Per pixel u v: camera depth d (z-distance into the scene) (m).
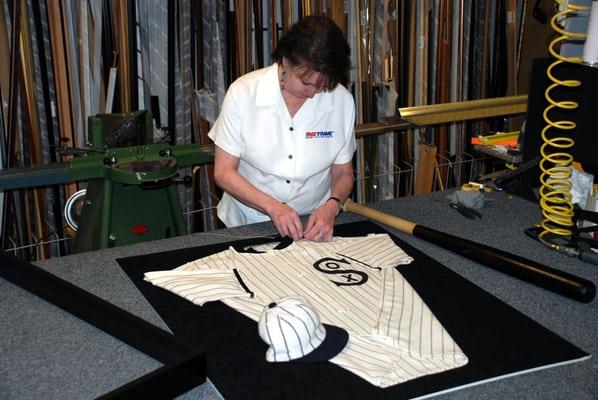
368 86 3.03
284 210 1.54
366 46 2.99
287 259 1.42
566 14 1.65
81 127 2.64
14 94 2.45
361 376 1.00
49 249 2.68
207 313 1.19
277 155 1.69
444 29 3.14
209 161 2.13
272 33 2.82
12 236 2.62
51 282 1.26
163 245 1.51
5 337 1.11
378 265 1.41
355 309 1.21
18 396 0.96
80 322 1.17
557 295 1.30
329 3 2.87
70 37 2.55
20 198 2.59
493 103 2.12
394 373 1.01
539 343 1.11
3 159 2.52
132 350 1.08
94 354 1.07
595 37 1.43
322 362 1.03
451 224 1.68
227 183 1.66
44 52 2.51
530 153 1.86
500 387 0.99
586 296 1.24
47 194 2.64
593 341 1.14
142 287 1.29
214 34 2.75
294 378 0.99
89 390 0.98
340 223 1.67
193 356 0.96
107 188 1.91
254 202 1.59
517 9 3.24
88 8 2.55
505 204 1.83
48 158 2.60
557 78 1.74
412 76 3.15
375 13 3.00
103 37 2.60
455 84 3.22
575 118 1.75
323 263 1.41
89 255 1.45
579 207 1.64
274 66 1.68
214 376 1.00
